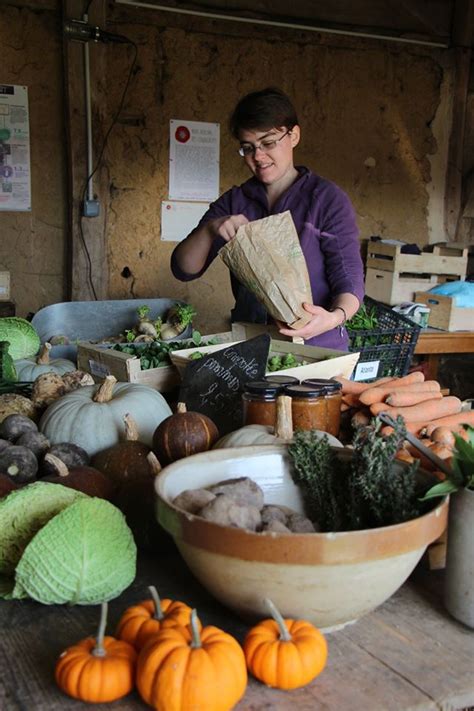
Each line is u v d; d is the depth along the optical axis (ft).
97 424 6.17
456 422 6.35
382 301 16.98
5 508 4.57
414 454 5.51
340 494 4.49
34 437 5.74
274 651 3.53
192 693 3.27
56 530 4.25
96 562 4.22
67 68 14.84
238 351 6.96
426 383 7.00
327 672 3.74
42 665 3.80
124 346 9.07
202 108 16.30
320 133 17.61
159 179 16.24
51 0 14.78
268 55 16.67
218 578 3.74
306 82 17.17
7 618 4.23
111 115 15.60
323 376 7.20
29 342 10.20
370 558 3.58
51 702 3.52
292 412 5.79
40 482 4.77
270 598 3.70
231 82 16.46
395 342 12.96
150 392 6.74
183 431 5.57
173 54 15.84
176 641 3.45
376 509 4.16
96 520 4.31
